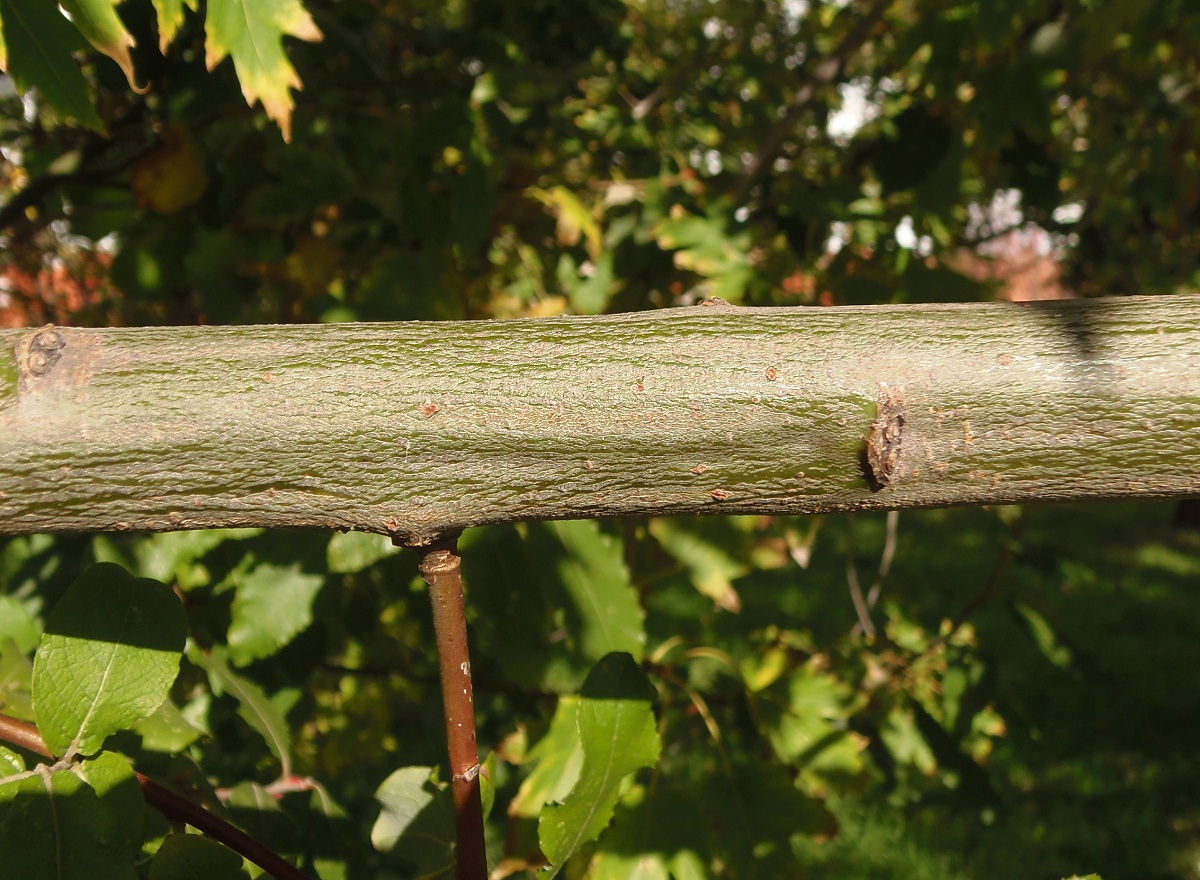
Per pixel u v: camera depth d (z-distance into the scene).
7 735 0.35
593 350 0.32
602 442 0.32
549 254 0.92
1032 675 2.13
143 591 0.36
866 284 0.77
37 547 0.56
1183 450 0.31
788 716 0.64
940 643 0.90
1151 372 0.31
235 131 0.81
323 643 0.58
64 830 0.34
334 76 0.80
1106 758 1.85
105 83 0.69
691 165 1.04
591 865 0.50
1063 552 0.93
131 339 0.31
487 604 0.57
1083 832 1.61
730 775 0.55
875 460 0.32
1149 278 1.45
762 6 1.24
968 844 1.59
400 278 0.68
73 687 0.35
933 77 0.83
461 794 0.34
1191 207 1.24
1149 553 3.16
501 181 0.92
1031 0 0.77
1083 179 1.22
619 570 0.59
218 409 0.31
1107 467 0.32
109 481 0.31
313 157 0.77
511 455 0.32
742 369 0.32
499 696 0.94
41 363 0.31
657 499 0.32
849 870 1.52
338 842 0.52
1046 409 0.31
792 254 0.86
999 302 0.33
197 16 0.65
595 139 1.02
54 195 0.92
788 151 1.03
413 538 0.32
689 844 0.50
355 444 0.31
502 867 0.48
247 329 0.32
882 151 0.84
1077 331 0.32
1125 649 2.35
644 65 1.20
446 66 0.88
